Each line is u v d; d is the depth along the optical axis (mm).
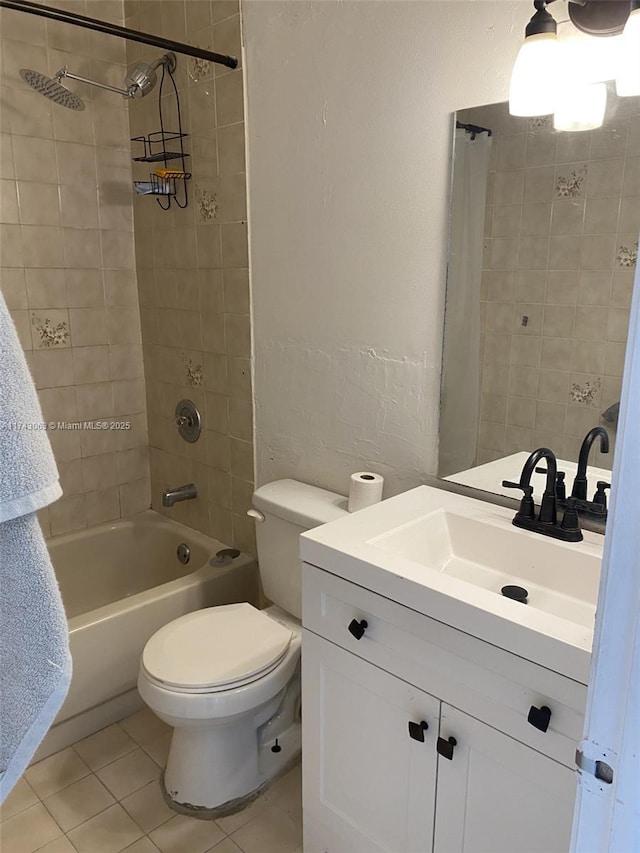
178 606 2203
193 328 2428
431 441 1729
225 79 2066
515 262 1503
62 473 2576
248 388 2246
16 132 2258
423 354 1705
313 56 1791
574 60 1313
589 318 1415
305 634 1469
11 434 563
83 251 2494
